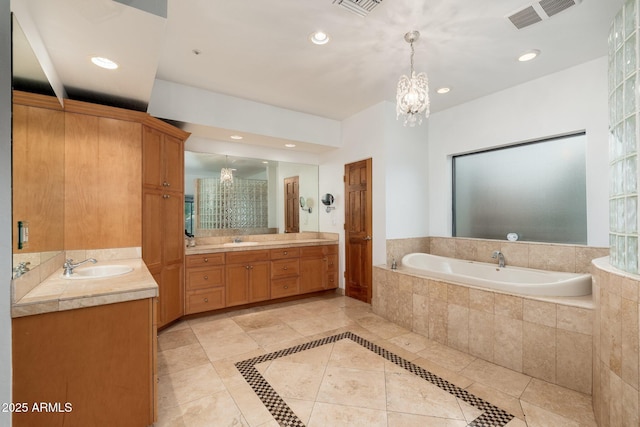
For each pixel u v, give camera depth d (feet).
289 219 15.31
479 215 12.51
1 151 4.21
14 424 4.41
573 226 9.84
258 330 10.15
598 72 8.87
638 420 4.41
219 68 9.32
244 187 14.05
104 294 5.02
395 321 10.75
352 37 7.68
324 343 9.12
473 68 9.45
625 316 4.74
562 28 7.30
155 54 6.14
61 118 7.39
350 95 11.60
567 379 6.73
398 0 6.28
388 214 12.35
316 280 14.21
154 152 9.45
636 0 4.98
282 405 6.12
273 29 7.30
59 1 4.57
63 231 7.63
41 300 4.56
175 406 6.08
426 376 7.23
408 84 7.47
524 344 7.39
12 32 4.25
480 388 6.73
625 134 5.27
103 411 5.03
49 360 4.65
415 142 13.29
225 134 12.21
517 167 11.28
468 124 12.29
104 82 7.36
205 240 13.07
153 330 5.49
